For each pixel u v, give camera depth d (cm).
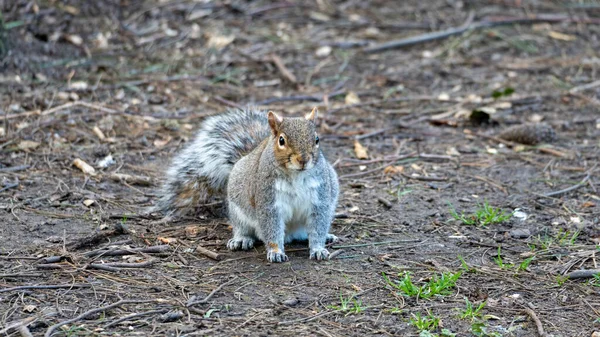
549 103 1591
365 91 1630
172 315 762
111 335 726
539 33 1956
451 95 1627
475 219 1056
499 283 865
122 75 1595
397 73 1723
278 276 874
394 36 1911
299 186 900
